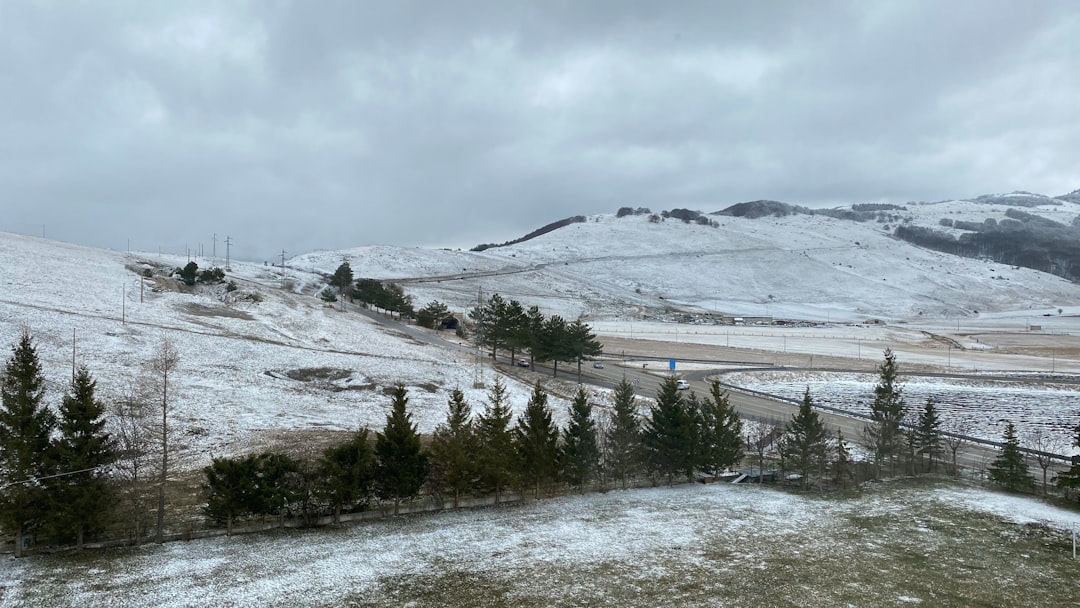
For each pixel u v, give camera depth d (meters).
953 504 40.59
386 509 38.00
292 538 33.03
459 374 76.88
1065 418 70.56
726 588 27.58
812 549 32.53
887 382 55.16
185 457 43.91
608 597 26.53
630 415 48.84
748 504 40.81
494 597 26.39
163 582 27.09
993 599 26.80
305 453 44.88
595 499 41.88
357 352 84.81
